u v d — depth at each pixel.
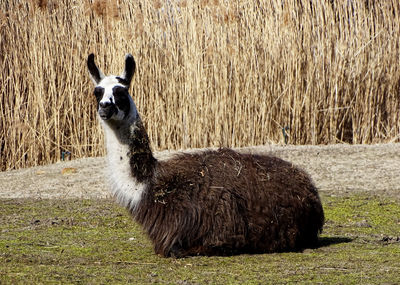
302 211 21.61
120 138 20.94
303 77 50.78
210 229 20.59
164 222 20.50
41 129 50.03
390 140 51.47
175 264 19.75
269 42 50.41
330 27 51.72
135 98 49.81
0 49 49.94
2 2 50.78
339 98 51.53
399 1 53.16
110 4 49.34
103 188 37.56
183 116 49.69
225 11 49.38
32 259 20.22
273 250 21.50
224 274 18.27
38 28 50.28
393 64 52.50
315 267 19.11
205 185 20.75
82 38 50.69
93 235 24.95
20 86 50.31
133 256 21.00
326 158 43.72
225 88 49.31
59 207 31.89
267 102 50.00
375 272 18.38
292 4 50.78
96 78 22.41
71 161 47.06
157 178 20.77
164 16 50.41
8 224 27.22
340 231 25.80
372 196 34.25
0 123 50.00
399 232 25.53
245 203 20.91
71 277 17.69
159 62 49.97
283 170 21.97
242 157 22.16
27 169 46.12
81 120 50.66
